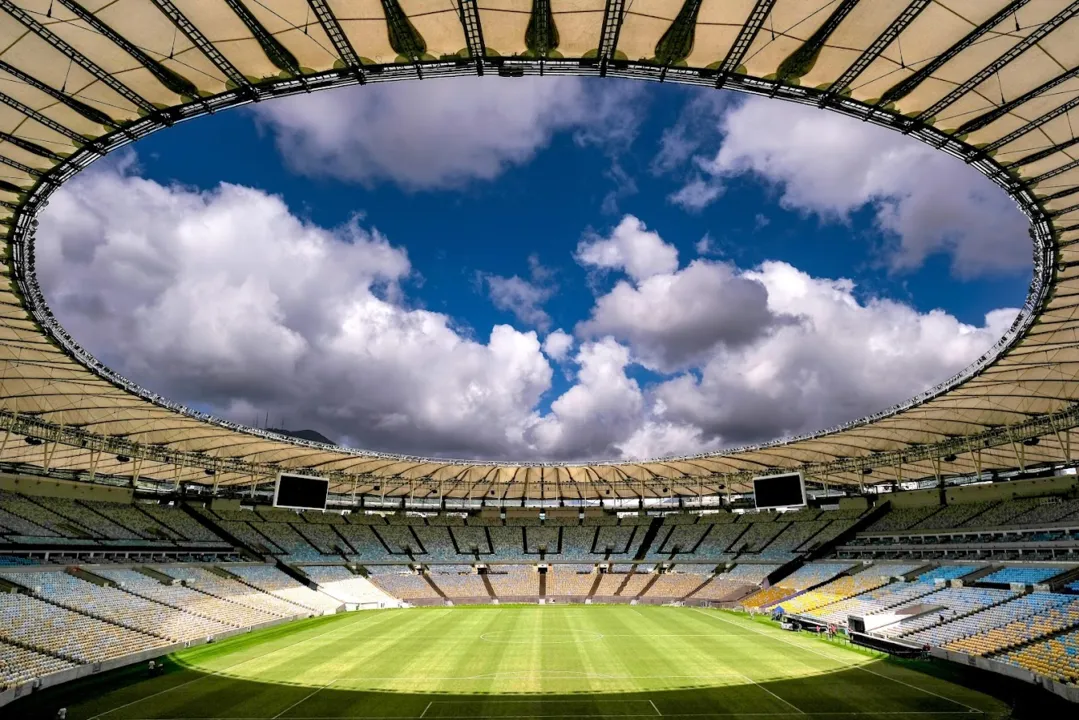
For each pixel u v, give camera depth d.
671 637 43.06
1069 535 43.34
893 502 66.31
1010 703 24.81
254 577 58.62
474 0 15.12
